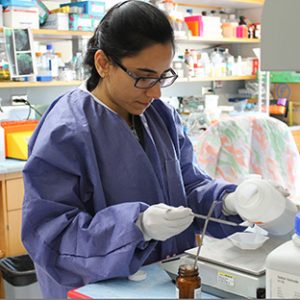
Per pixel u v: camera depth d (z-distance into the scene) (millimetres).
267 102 4484
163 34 1214
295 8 1064
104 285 1122
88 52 1354
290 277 979
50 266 1175
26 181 1211
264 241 1261
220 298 1109
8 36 2955
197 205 1460
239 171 2447
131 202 1260
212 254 1189
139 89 1260
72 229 1161
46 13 3242
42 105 3486
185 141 1560
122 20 1222
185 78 3990
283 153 2566
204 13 4414
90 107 1327
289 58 1090
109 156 1295
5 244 2668
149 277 1175
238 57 4465
